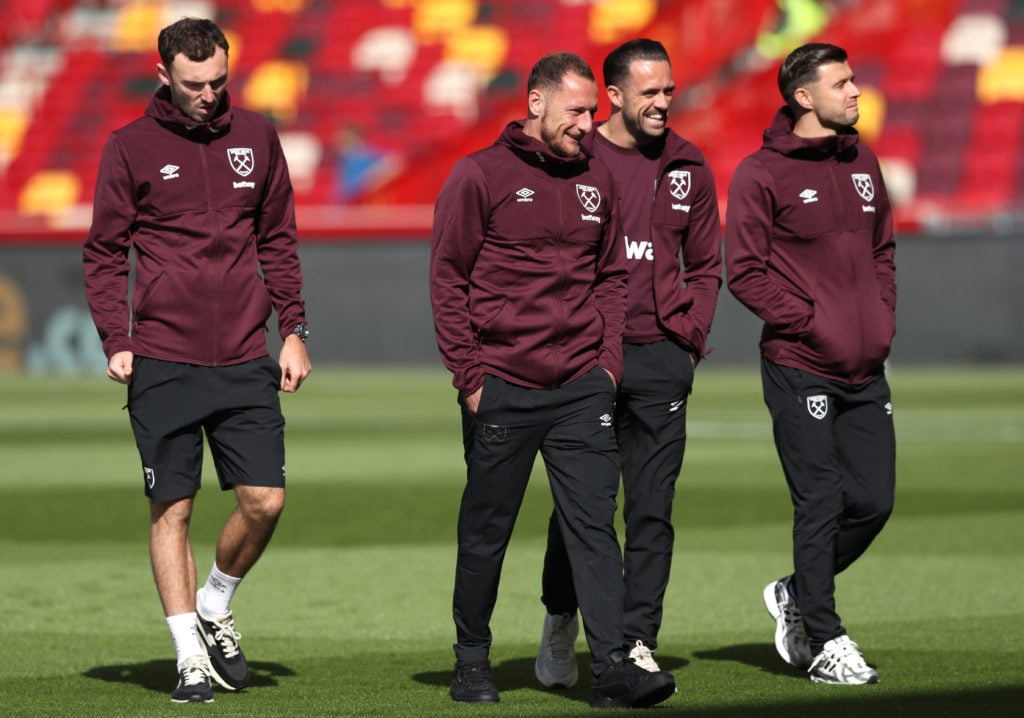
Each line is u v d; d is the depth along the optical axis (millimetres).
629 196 18016
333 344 83312
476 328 16734
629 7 107812
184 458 17297
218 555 17656
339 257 83062
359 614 22656
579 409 16750
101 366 84688
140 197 17188
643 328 17844
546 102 16359
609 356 16922
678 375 17828
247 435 17359
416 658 19438
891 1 100875
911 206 91875
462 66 107562
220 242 17203
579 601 16516
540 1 109438
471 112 104562
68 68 113500
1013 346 77250
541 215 16547
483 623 16812
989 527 30938
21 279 84938
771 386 18328
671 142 18188
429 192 94188
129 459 45156
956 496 35625
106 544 29625
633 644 17562
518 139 16547
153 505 17453
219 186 17234
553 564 17484
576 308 16734
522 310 16578
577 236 16672
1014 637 20344
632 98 17953
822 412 18031
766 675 18141
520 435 16641
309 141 104750
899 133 95312
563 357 16641
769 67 97125
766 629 21547
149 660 19344
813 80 18141
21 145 109125
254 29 113562
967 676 17703
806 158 18219
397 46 110062
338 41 111500
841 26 100375
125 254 17484
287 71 109938
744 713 15742
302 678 18109
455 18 110938
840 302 18062
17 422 57281
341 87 108312
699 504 34594
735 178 18328
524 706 16391
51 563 27406
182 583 17172
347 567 26859
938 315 78000
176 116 17125
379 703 16516
